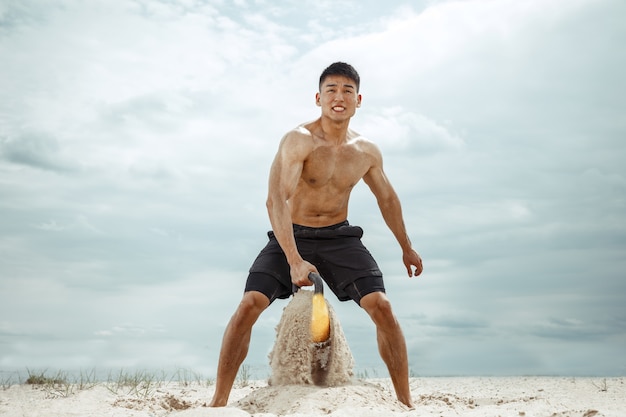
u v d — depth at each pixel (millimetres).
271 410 4527
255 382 7742
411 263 5887
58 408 5246
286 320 5172
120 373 7320
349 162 5363
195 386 7379
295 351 5082
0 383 6883
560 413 3908
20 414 4812
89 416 4723
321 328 4758
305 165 5285
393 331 5156
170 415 3801
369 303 5156
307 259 5363
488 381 8055
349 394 4676
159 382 7598
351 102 5250
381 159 5645
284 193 5102
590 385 7051
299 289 5340
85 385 6723
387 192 5727
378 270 5301
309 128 5320
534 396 6043
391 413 3947
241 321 4992
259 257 5262
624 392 6273
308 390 4742
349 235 5363
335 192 5414
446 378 8680
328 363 5125
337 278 5309
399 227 5809
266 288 5070
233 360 4996
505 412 4180
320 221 5473
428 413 4105
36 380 6965
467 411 4359
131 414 4844
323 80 5312
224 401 4996
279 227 4969
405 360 5195
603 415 3730
